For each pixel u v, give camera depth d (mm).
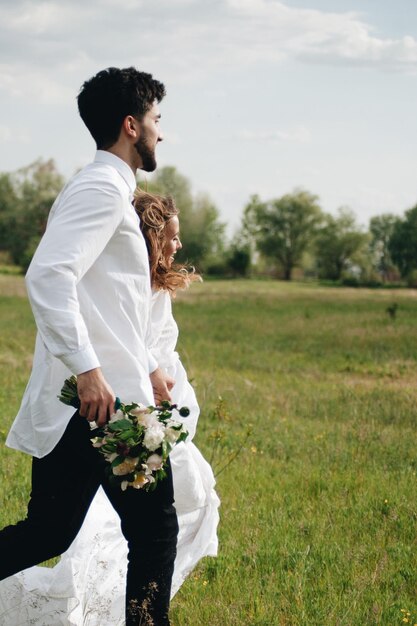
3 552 3459
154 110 3617
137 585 3418
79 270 3258
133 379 3416
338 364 17406
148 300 3557
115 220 3352
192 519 4059
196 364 16453
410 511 6000
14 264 104188
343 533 5551
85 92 3561
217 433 7477
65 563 3818
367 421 9828
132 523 3453
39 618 3791
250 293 51094
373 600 4367
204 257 107375
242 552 5082
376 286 100375
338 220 118875
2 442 7973
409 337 22672
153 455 3254
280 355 18797
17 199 105812
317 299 45438
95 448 3424
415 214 121500
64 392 3305
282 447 8336
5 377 12828
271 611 4086
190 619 3998
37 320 3223
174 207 4125
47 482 3498
